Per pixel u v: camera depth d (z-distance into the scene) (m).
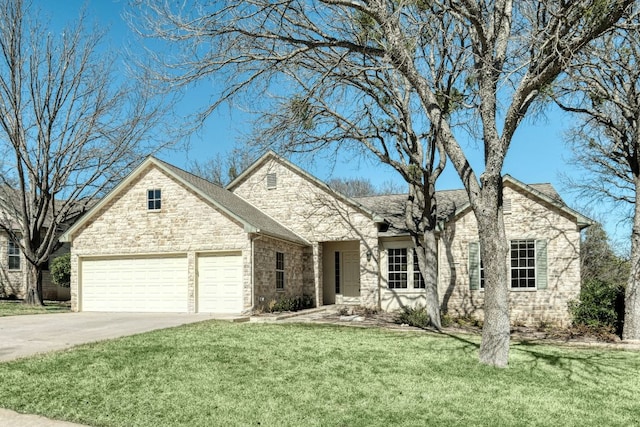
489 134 10.11
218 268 18.33
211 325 14.37
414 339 12.91
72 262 19.94
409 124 16.20
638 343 14.02
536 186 20.47
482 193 10.25
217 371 8.84
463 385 8.59
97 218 19.83
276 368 9.22
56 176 22.75
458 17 10.55
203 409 6.95
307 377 8.70
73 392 7.50
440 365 9.93
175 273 18.81
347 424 6.57
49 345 10.81
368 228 20.78
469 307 18.69
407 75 10.77
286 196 22.44
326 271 23.30
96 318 16.31
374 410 7.13
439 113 10.77
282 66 11.63
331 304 23.02
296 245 21.55
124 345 10.75
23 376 8.20
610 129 16.83
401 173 16.59
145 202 19.31
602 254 31.58
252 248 17.86
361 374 9.05
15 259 27.53
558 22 8.90
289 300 19.86
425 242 16.44
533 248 18.30
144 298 19.06
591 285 17.27
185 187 18.83
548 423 6.89
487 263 10.27
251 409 7.01
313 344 11.62
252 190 22.98
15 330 13.28
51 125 22.48
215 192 20.70
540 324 17.50
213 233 18.33
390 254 20.72
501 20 10.39
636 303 14.59
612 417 7.24
